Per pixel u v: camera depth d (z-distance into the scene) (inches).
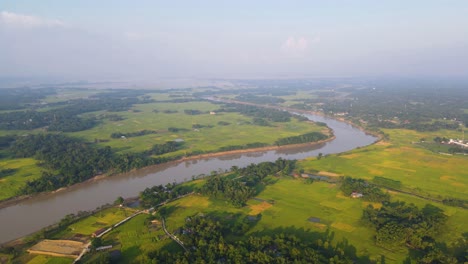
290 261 4372.5
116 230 5487.2
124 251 4867.1
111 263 4566.9
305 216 5964.6
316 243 4938.5
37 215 6417.3
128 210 6259.8
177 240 5132.9
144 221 5787.4
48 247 5002.5
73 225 5693.9
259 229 5482.3
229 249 4670.3
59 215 6402.6
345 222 5733.3
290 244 4763.8
